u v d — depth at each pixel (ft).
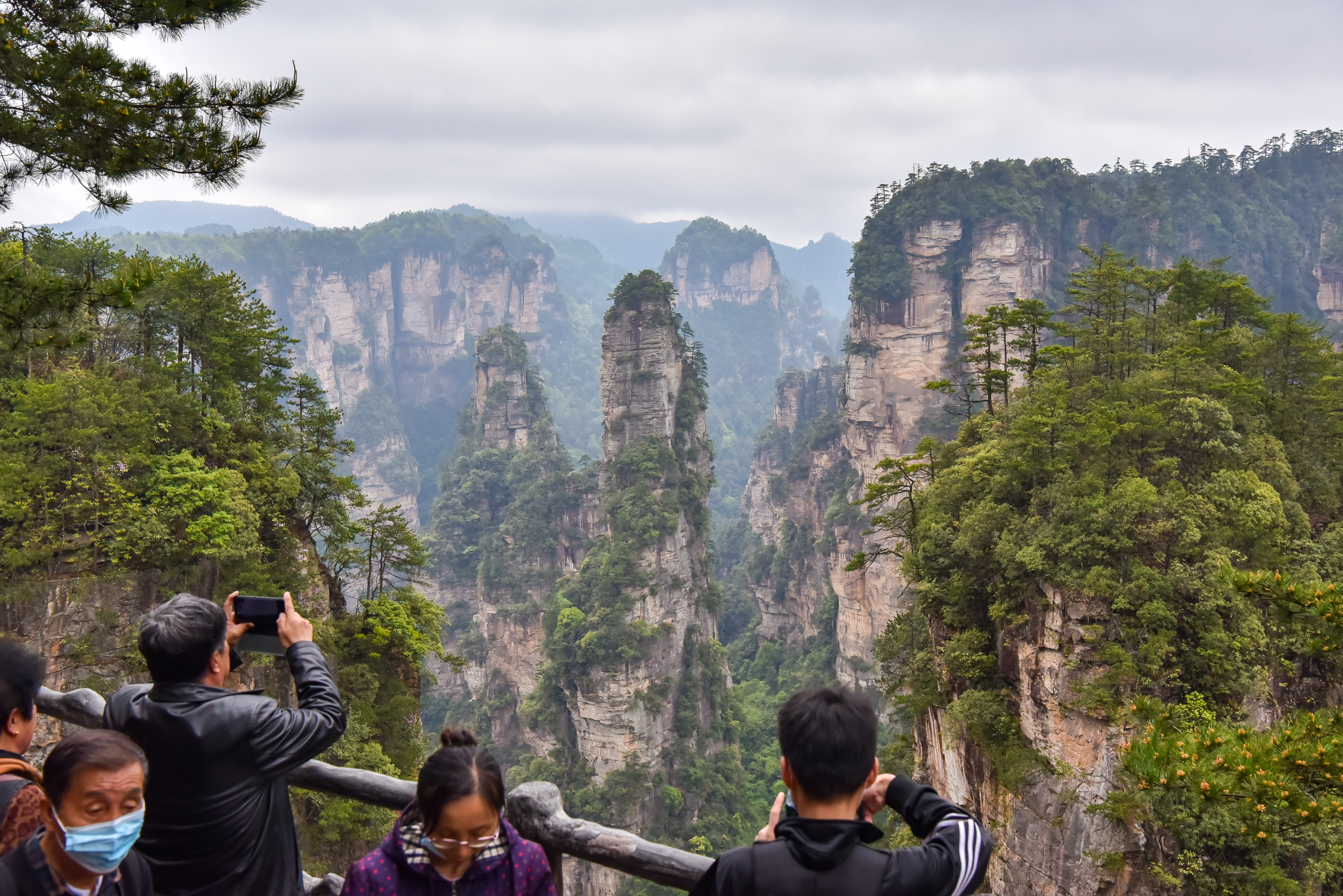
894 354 463.01
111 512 123.34
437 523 540.93
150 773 18.12
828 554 454.81
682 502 419.54
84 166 40.93
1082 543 136.05
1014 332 411.13
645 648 356.79
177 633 18.34
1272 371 195.83
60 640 119.34
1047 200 493.36
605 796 337.11
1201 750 50.85
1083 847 126.41
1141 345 204.64
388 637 159.94
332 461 180.65
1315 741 50.16
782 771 16.20
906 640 195.00
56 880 15.12
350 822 123.75
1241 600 128.16
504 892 16.61
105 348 153.28
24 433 126.72
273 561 150.30
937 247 457.68
